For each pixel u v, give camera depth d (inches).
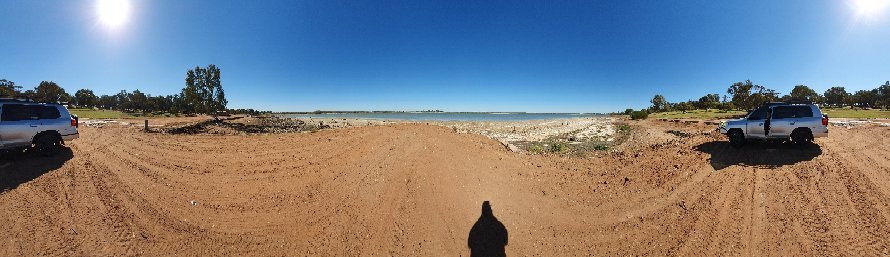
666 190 315.3
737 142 474.6
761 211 260.1
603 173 378.3
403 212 271.1
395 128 712.4
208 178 349.1
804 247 213.8
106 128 725.3
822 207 259.8
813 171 336.8
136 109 3316.9
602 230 250.8
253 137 617.3
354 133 640.4
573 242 236.7
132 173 349.7
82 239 218.8
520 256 221.6
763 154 413.4
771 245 217.6
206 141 558.6
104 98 4111.7
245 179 349.7
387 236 238.1
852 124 686.5
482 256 219.8
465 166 398.6
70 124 434.3
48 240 215.3
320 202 290.4
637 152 486.9
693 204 280.8
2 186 297.1
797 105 447.5
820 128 433.1
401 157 429.7
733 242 223.6
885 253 203.2
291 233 240.1
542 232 249.3
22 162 373.4
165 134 661.3
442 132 655.1
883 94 4001.0
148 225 241.8
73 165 366.6
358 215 266.4
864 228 229.0
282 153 469.1
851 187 292.4
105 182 317.4
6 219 238.1
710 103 2915.8
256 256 214.1
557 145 647.8
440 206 282.5
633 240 235.8
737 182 320.5
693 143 517.0
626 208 283.6
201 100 1603.1
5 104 388.8
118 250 210.2
